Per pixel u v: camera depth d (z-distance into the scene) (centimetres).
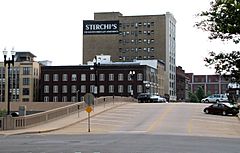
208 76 19025
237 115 5594
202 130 3825
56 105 7344
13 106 7525
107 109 6094
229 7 1488
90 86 12594
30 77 13075
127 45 17100
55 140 2672
